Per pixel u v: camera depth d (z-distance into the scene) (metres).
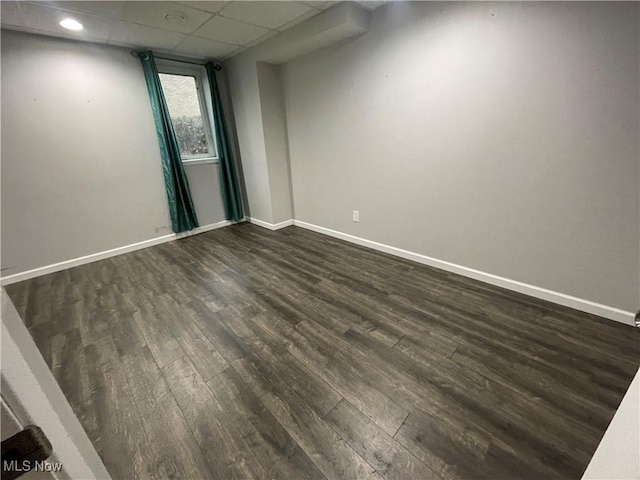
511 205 2.22
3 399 0.33
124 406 1.48
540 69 1.88
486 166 2.28
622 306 1.88
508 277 2.37
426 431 1.29
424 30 2.34
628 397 0.62
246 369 1.69
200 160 4.21
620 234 1.80
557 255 2.08
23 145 2.91
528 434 1.25
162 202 3.94
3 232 2.92
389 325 2.02
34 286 2.85
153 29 2.85
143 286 2.76
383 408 1.41
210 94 4.04
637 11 1.52
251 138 4.12
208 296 2.53
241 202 4.71
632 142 1.66
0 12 2.33
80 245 3.38
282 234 4.14
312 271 2.92
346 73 3.01
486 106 2.16
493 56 2.04
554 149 1.93
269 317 2.18
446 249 2.73
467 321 2.01
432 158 2.59
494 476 1.11
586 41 1.69
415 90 2.53
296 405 1.45
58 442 0.40
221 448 1.26
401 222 3.04
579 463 1.14
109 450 1.26
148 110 3.63
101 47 3.20
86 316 2.29
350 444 1.25
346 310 2.22
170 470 1.18
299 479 1.13
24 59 2.81
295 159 4.08
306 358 1.76
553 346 1.73
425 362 1.68
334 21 2.57
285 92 3.81
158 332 2.06
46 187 3.09
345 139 3.29
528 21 1.86
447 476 1.12
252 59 3.56
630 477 0.49
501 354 1.70
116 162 3.49
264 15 2.64
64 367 1.75
